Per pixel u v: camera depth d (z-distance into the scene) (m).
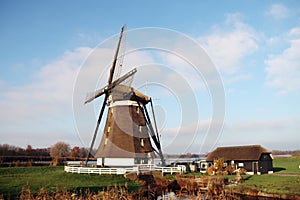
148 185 23.94
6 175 27.05
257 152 38.47
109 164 29.67
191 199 18.25
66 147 66.38
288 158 71.62
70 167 28.73
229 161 39.56
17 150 71.75
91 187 21.83
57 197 17.56
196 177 28.06
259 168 37.56
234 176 33.34
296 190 23.97
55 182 23.00
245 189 25.12
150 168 28.64
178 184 25.38
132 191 21.59
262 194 24.25
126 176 26.39
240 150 40.12
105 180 25.05
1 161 44.28
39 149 74.69
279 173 36.94
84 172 27.91
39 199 16.80
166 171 28.95
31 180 23.62
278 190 24.20
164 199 19.08
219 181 26.53
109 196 17.53
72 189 20.61
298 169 42.19
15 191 18.84
